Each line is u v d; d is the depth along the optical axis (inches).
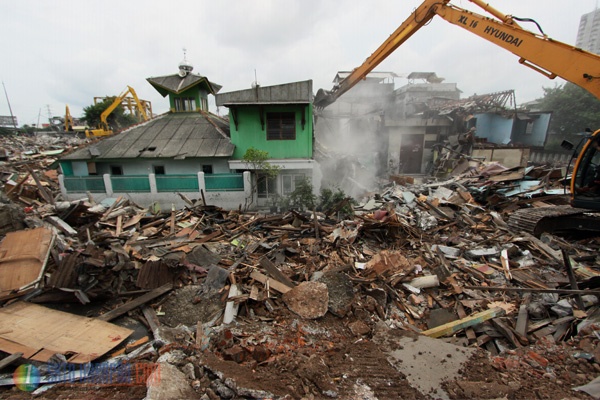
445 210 488.7
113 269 276.1
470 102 1077.8
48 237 303.3
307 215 522.0
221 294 273.1
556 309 234.4
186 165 685.9
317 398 154.4
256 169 637.3
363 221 432.5
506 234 390.0
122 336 219.3
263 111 651.5
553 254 322.0
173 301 272.1
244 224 490.0
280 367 178.9
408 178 790.5
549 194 477.1
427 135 1075.3
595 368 173.3
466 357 192.5
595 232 361.1
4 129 2070.6
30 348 193.6
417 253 362.6
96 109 2001.7
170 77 837.8
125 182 637.9
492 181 564.1
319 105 878.4
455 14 428.8
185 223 494.6
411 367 183.3
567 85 1254.3
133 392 159.8
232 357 186.4
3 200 376.8
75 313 258.5
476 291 279.6
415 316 256.1
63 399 154.9
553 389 158.4
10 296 249.4
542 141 1048.8
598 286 252.1
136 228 477.7
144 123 788.6
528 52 336.5
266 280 283.7
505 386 160.7
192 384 163.2
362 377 173.9
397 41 541.6
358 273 315.0
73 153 672.4
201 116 809.5
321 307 244.8
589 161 294.2
